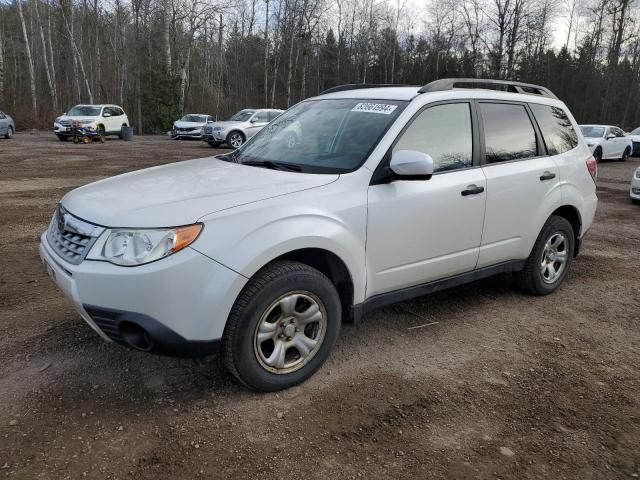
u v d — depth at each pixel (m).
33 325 4.01
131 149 21.91
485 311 4.59
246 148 4.30
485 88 4.58
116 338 2.85
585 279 5.63
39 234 6.95
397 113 3.74
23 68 47.16
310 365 3.28
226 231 2.84
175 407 3.01
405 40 61.00
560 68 54.72
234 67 59.16
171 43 43.41
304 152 3.82
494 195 4.15
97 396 3.09
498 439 2.83
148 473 2.49
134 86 42.53
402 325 4.24
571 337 4.13
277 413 2.98
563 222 4.91
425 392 3.25
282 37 48.62
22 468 2.49
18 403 3.00
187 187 3.21
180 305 2.72
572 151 5.09
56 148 21.20
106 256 2.74
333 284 3.45
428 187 3.71
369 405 3.09
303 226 3.07
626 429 2.96
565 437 2.87
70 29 44.19
